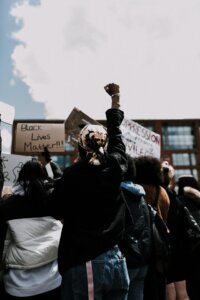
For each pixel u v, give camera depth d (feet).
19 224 7.47
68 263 5.62
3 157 10.93
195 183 11.62
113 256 5.94
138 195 7.74
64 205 6.04
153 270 7.83
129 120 13.61
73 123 12.11
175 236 9.80
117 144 6.43
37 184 7.58
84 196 5.86
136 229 7.36
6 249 7.63
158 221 8.20
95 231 5.76
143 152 13.92
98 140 6.11
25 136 13.14
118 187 6.12
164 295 8.01
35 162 7.99
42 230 7.57
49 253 7.47
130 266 7.05
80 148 6.27
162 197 9.31
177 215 9.94
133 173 7.98
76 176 5.93
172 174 10.74
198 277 9.50
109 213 5.95
